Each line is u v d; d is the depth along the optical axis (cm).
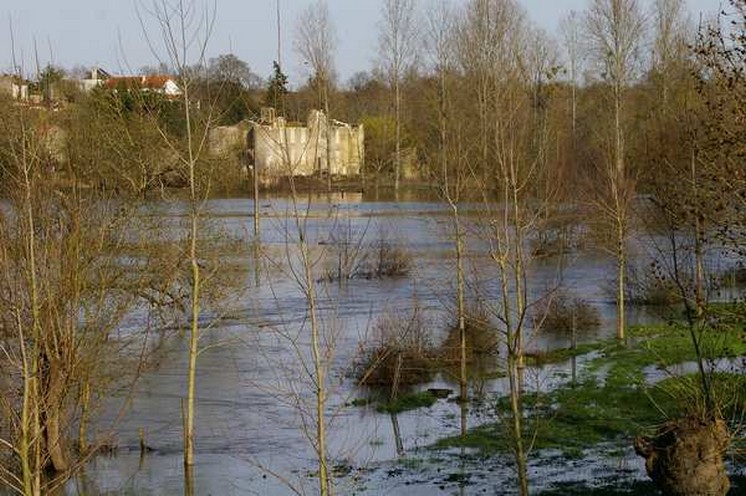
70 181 1661
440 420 2083
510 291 3173
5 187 1312
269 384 2325
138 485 1667
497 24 2772
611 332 2938
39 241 1355
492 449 1855
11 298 1246
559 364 2530
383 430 2016
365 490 1630
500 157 1465
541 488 1602
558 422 1994
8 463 1288
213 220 3403
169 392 2295
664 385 2069
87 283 1684
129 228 2144
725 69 1666
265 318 3114
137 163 1967
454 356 2491
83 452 1521
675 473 1405
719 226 1706
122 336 2611
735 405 1634
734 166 1510
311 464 1798
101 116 1991
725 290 2642
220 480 1700
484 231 2531
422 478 1692
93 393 2011
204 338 2811
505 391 2294
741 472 1616
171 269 2084
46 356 1442
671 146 1975
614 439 1872
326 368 1716
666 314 3119
